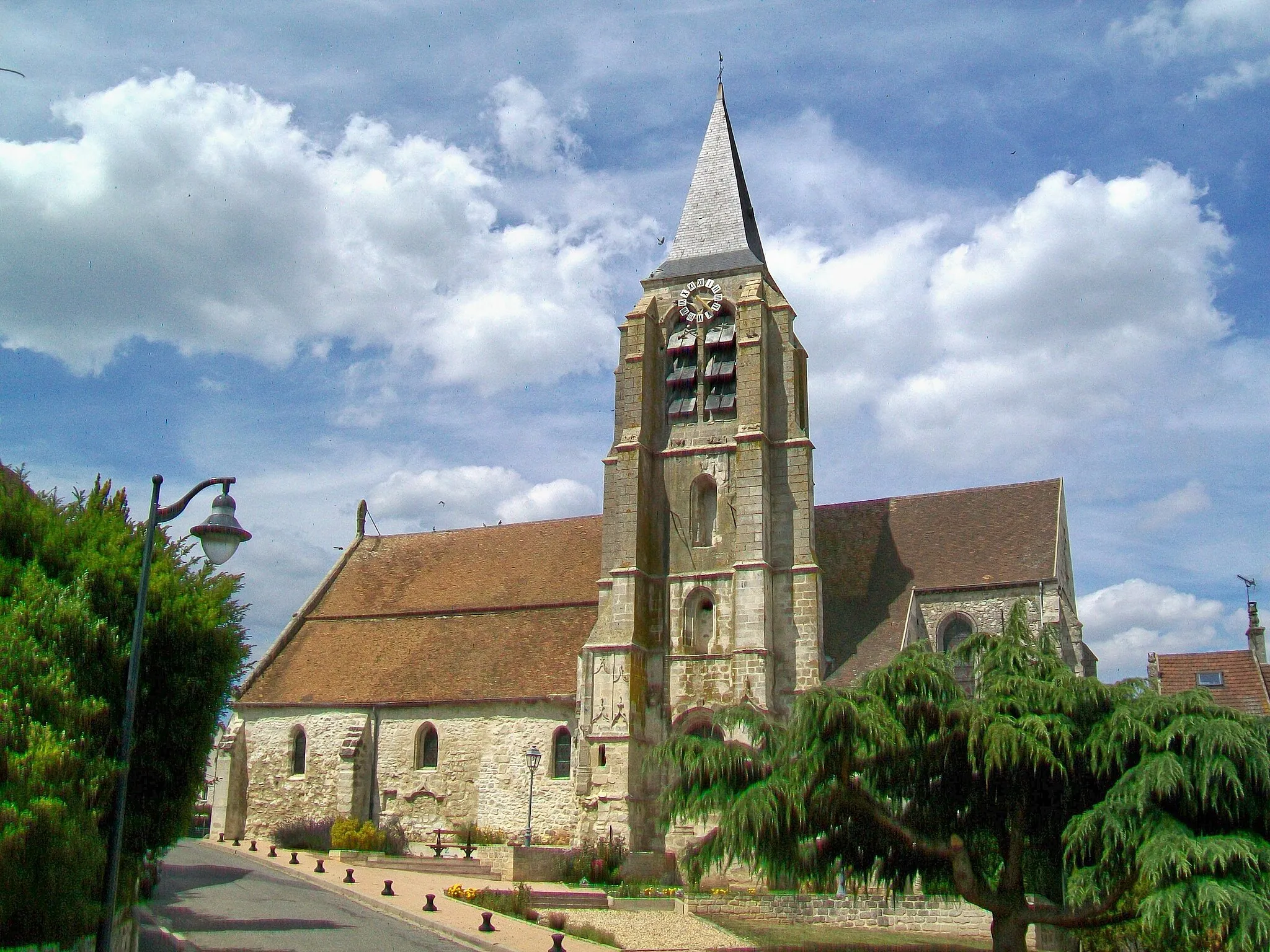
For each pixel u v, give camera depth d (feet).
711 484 160.04
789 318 163.84
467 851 140.36
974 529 163.53
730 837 76.43
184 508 60.90
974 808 80.43
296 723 169.37
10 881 45.88
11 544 62.85
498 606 173.47
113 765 55.67
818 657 147.64
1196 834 67.00
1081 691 74.33
